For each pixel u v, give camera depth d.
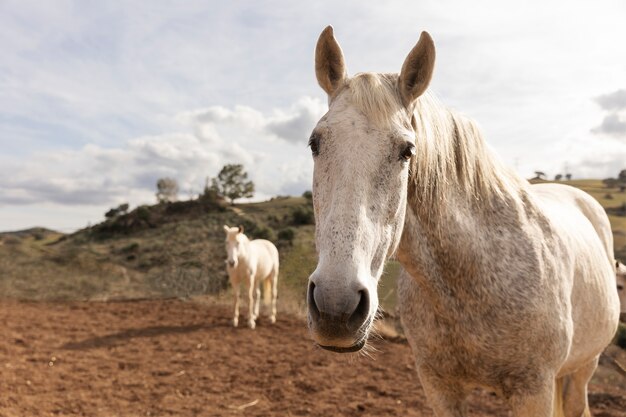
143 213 33.25
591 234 2.67
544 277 1.96
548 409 1.94
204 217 33.47
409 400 4.76
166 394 5.06
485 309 1.89
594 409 4.33
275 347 7.22
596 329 2.44
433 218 1.85
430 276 1.90
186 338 7.86
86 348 7.13
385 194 1.53
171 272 15.39
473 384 2.07
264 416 4.40
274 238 23.69
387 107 1.59
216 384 5.42
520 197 2.15
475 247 1.89
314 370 5.93
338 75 1.81
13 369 5.81
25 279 14.34
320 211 1.55
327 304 1.33
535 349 1.92
